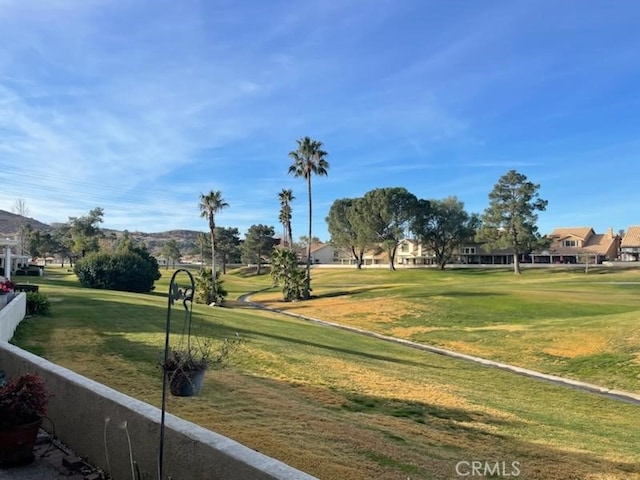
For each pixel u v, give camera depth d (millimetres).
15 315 13141
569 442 8453
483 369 17406
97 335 13648
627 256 87750
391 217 76188
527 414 10562
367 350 18578
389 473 5629
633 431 10336
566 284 50344
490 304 32312
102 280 45875
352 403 9375
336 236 85062
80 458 4340
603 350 18703
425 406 9922
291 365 12367
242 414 7309
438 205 79312
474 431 8453
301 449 5973
